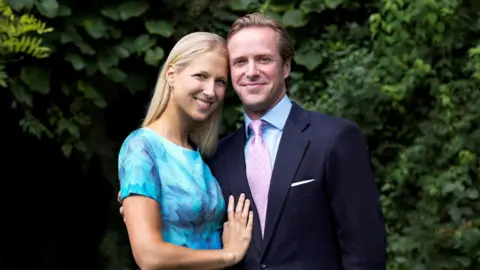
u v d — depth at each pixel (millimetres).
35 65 4574
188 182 2650
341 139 2701
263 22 2750
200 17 5070
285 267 2643
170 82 2734
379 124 4758
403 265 4578
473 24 4738
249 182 2750
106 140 5117
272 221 2664
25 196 5262
